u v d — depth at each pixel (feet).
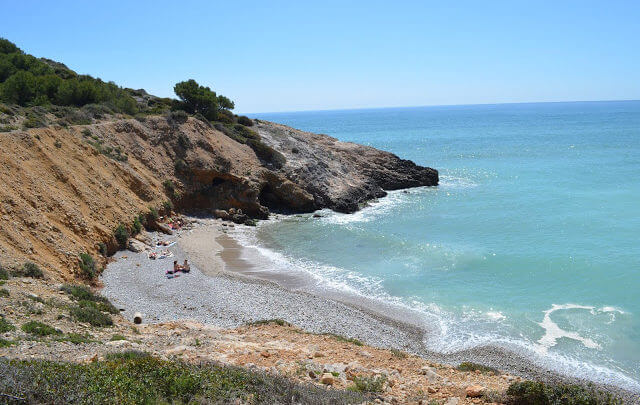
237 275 109.91
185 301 90.17
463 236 142.61
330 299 97.81
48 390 29.68
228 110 252.62
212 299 92.27
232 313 85.66
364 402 38.88
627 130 520.83
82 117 159.84
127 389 32.40
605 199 182.70
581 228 145.38
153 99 246.88
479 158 322.14
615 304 93.50
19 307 56.85
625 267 111.65
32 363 34.58
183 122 182.39
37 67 216.95
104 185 128.77
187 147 172.45
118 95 214.90
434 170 232.53
